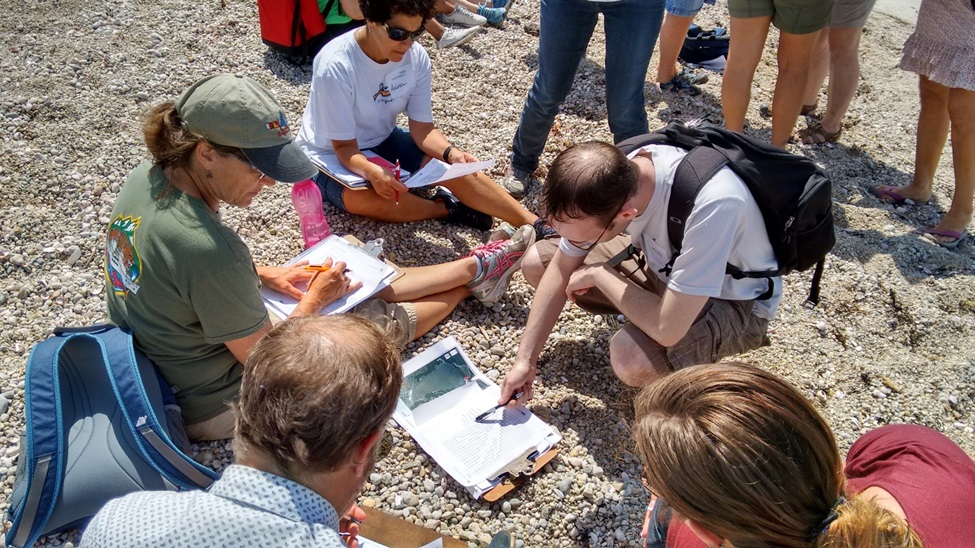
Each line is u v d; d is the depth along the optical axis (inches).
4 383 111.6
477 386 117.8
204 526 52.1
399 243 148.3
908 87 227.6
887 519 51.3
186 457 88.8
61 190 149.3
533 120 159.8
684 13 197.6
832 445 54.1
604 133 190.4
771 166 98.6
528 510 104.0
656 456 55.2
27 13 200.1
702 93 212.8
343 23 200.7
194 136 87.7
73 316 125.5
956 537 58.7
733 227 96.0
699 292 98.0
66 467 89.3
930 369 135.6
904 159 196.4
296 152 92.0
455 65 211.2
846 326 143.5
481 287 131.9
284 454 54.8
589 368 127.1
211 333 92.4
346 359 57.2
